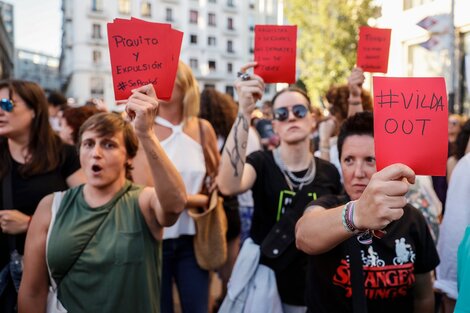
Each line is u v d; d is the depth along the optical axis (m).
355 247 1.45
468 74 2.21
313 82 19.75
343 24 19.55
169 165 1.63
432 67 7.34
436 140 1.01
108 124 1.81
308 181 2.24
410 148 1.02
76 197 1.82
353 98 2.87
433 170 1.01
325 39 19.61
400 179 0.95
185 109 2.69
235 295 2.08
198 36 47.78
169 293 2.55
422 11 7.40
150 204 1.80
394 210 0.92
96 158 1.75
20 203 2.11
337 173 2.35
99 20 43.28
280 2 7.89
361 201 0.99
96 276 1.68
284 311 2.13
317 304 1.57
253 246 2.19
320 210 1.37
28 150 2.17
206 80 48.50
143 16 44.06
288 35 2.46
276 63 2.48
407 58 8.08
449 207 2.07
